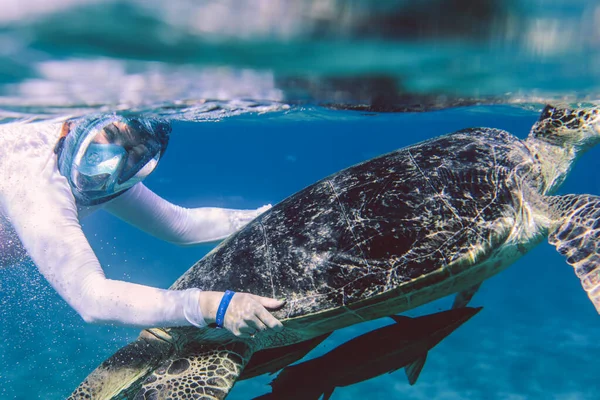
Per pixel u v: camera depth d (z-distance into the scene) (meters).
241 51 0.80
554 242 1.04
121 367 1.02
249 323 0.90
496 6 0.66
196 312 0.89
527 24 0.72
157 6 0.60
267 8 0.63
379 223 0.98
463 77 1.08
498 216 1.01
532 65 0.97
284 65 0.92
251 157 22.88
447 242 0.96
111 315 0.89
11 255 1.16
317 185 1.13
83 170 0.94
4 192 0.92
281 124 5.02
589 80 1.14
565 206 1.08
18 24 0.63
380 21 0.69
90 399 0.97
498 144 1.20
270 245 1.01
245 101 1.48
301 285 0.94
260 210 1.56
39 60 0.79
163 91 1.12
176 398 0.91
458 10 0.66
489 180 1.07
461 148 1.15
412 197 1.02
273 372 1.07
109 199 1.10
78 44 0.72
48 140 0.95
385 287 0.92
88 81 0.95
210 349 1.01
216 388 0.93
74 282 0.89
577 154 1.34
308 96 1.36
